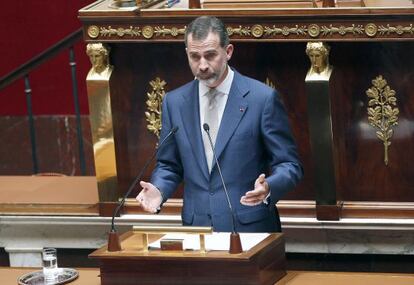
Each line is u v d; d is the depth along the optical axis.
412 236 17.80
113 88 18.48
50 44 27.97
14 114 27.91
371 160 17.92
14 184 20.36
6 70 28.22
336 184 17.95
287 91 18.00
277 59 17.92
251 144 15.39
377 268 18.14
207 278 13.70
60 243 19.31
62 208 19.12
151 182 15.52
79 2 27.69
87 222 18.97
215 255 13.66
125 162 18.72
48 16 27.81
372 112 17.75
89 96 18.39
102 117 18.44
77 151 27.23
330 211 17.86
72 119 27.56
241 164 15.39
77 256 19.31
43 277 14.73
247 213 15.42
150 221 18.67
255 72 18.05
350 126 17.86
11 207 19.33
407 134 17.73
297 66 17.89
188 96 15.61
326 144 17.62
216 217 15.45
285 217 18.11
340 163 18.00
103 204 18.83
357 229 17.88
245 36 17.59
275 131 15.34
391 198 17.94
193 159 15.51
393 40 17.17
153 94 18.47
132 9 17.97
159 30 17.94
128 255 13.88
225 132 15.39
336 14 17.22
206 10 17.69
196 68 14.83
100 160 18.64
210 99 15.45
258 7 17.66
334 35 17.33
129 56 18.41
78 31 21.42
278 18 17.44
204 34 14.69
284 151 15.32
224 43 14.83
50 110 27.77
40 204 19.22
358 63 17.66
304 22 17.38
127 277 13.95
